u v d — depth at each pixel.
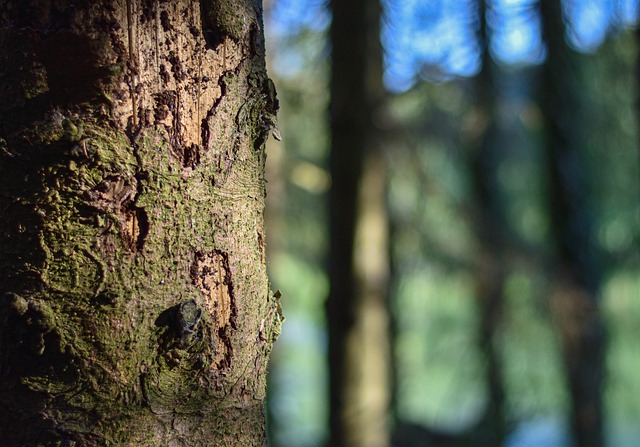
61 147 0.85
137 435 0.88
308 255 6.12
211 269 0.91
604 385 4.71
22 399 0.86
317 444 5.82
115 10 0.86
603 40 4.31
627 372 5.82
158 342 0.88
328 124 3.57
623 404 5.89
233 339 0.94
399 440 5.71
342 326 3.37
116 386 0.87
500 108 4.60
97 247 0.86
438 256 5.55
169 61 0.89
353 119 3.39
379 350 3.39
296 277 6.39
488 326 5.09
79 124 0.86
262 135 0.97
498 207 4.82
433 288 6.10
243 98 0.94
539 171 4.94
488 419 5.45
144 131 0.87
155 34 0.88
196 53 0.90
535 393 5.27
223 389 0.93
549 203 4.42
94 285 0.86
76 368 0.86
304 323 7.69
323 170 4.94
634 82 3.53
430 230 5.43
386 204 3.96
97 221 0.86
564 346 4.46
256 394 0.98
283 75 4.42
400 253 5.55
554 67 4.22
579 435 4.39
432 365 6.41
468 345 5.74
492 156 4.70
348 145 3.39
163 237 0.88
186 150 0.90
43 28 0.86
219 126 0.92
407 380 6.59
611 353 5.52
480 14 4.12
